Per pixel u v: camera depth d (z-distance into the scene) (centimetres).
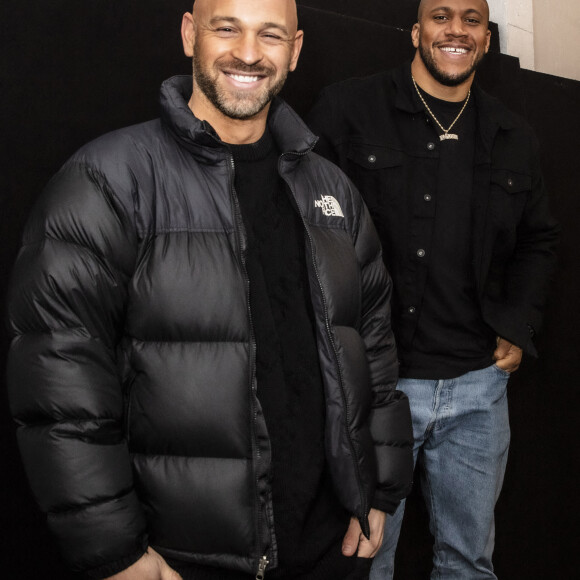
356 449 136
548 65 345
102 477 113
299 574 131
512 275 221
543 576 285
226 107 131
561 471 289
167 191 127
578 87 298
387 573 209
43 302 115
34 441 113
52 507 112
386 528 205
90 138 182
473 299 203
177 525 120
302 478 130
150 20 191
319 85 227
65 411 112
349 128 203
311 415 134
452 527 217
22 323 117
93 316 117
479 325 206
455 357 203
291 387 132
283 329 133
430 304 200
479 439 209
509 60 275
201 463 121
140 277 122
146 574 116
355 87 206
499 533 271
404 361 201
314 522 133
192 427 120
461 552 215
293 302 136
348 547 140
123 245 121
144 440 121
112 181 122
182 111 128
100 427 114
